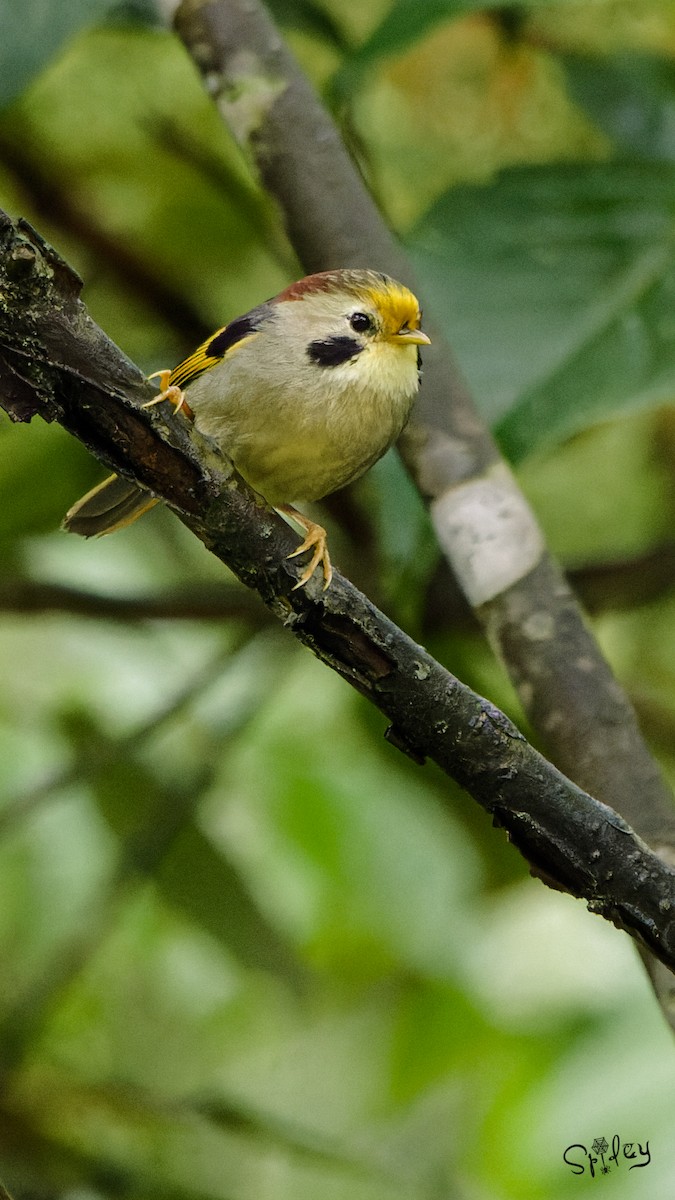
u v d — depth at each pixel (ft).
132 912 39.86
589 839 18.34
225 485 17.95
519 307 26.66
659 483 39.55
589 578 36.60
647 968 20.80
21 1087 34.01
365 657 18.12
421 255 27.45
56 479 34.86
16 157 37.35
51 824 38.19
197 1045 39.52
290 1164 35.22
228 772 38.68
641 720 38.40
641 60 35.45
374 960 38.78
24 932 37.65
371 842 38.06
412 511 25.44
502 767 18.21
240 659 37.76
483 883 37.68
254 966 35.53
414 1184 35.58
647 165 28.55
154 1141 34.12
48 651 39.04
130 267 37.96
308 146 26.91
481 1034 36.35
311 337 25.71
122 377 17.35
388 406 25.30
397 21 26.94
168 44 37.35
